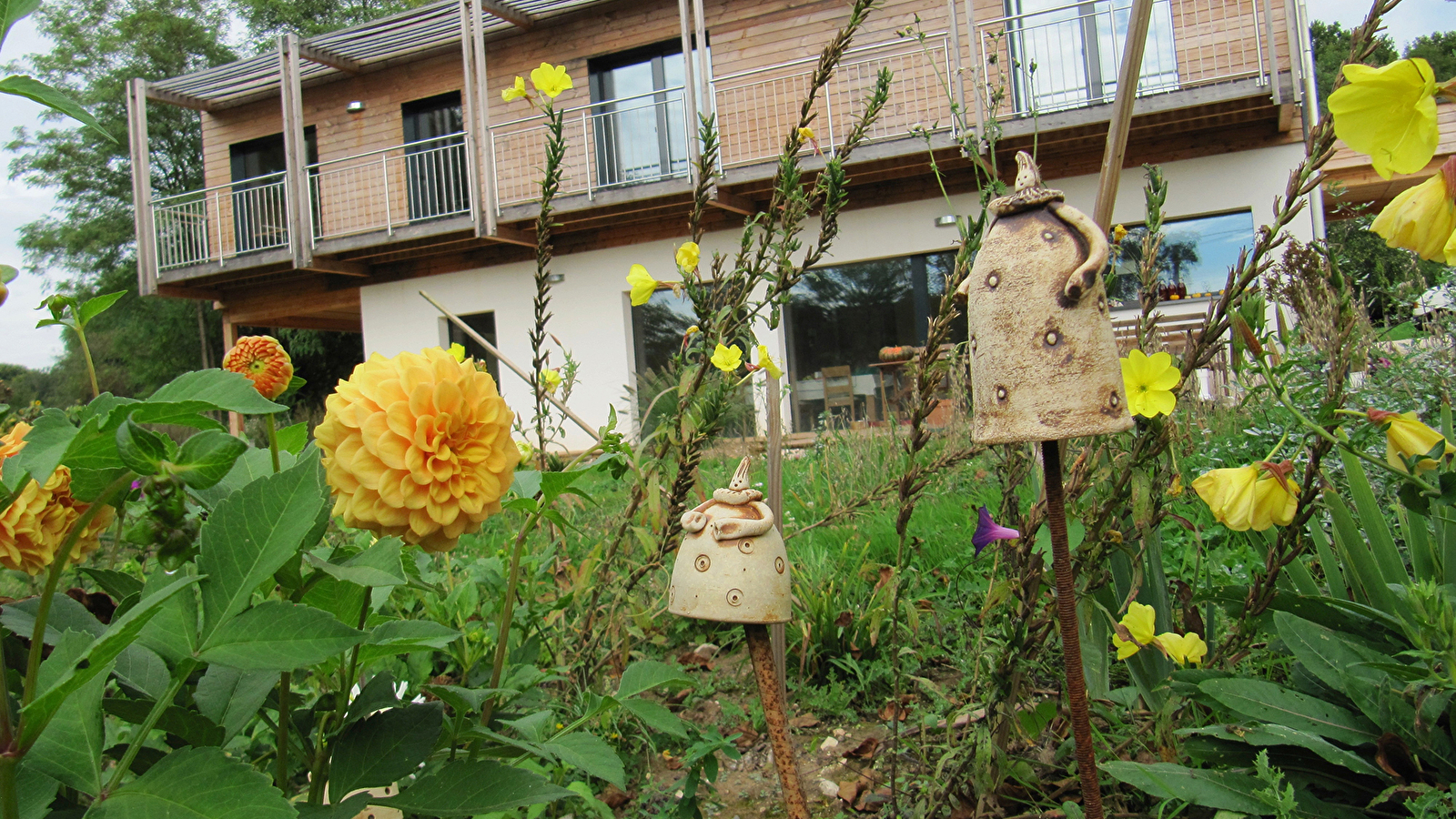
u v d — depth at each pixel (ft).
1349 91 2.43
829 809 5.58
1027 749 5.31
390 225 34.83
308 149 43.70
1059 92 26.66
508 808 3.03
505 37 38.37
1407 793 3.96
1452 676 3.58
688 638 8.80
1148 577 5.49
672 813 5.48
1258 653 5.94
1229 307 4.25
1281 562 4.49
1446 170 2.54
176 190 82.94
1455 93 2.34
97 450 2.62
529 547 8.98
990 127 5.49
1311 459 4.16
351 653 3.51
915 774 5.26
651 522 6.56
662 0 35.60
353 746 3.15
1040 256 3.31
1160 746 4.78
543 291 6.66
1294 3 24.12
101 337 81.92
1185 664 4.90
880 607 7.16
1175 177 27.89
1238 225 27.68
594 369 34.99
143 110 40.34
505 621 4.27
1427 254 2.63
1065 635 3.57
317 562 2.82
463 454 2.95
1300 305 5.68
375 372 2.91
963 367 7.18
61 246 80.79
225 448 2.20
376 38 37.91
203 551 2.49
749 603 3.93
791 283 5.60
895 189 30.83
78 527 2.39
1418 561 5.12
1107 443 4.75
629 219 33.65
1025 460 5.12
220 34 85.56
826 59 5.55
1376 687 4.21
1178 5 27.86
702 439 5.41
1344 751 3.97
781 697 4.20
